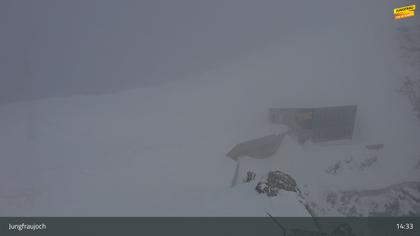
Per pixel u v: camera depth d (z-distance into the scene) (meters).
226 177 29.83
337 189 42.94
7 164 30.70
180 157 33.75
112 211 19.75
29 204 21.80
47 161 31.72
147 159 32.88
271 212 17.23
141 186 26.05
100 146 36.94
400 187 45.38
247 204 18.30
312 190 40.56
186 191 24.98
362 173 46.56
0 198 23.03
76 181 26.70
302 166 43.34
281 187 20.48
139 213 18.89
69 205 21.45
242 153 39.50
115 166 30.53
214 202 19.08
